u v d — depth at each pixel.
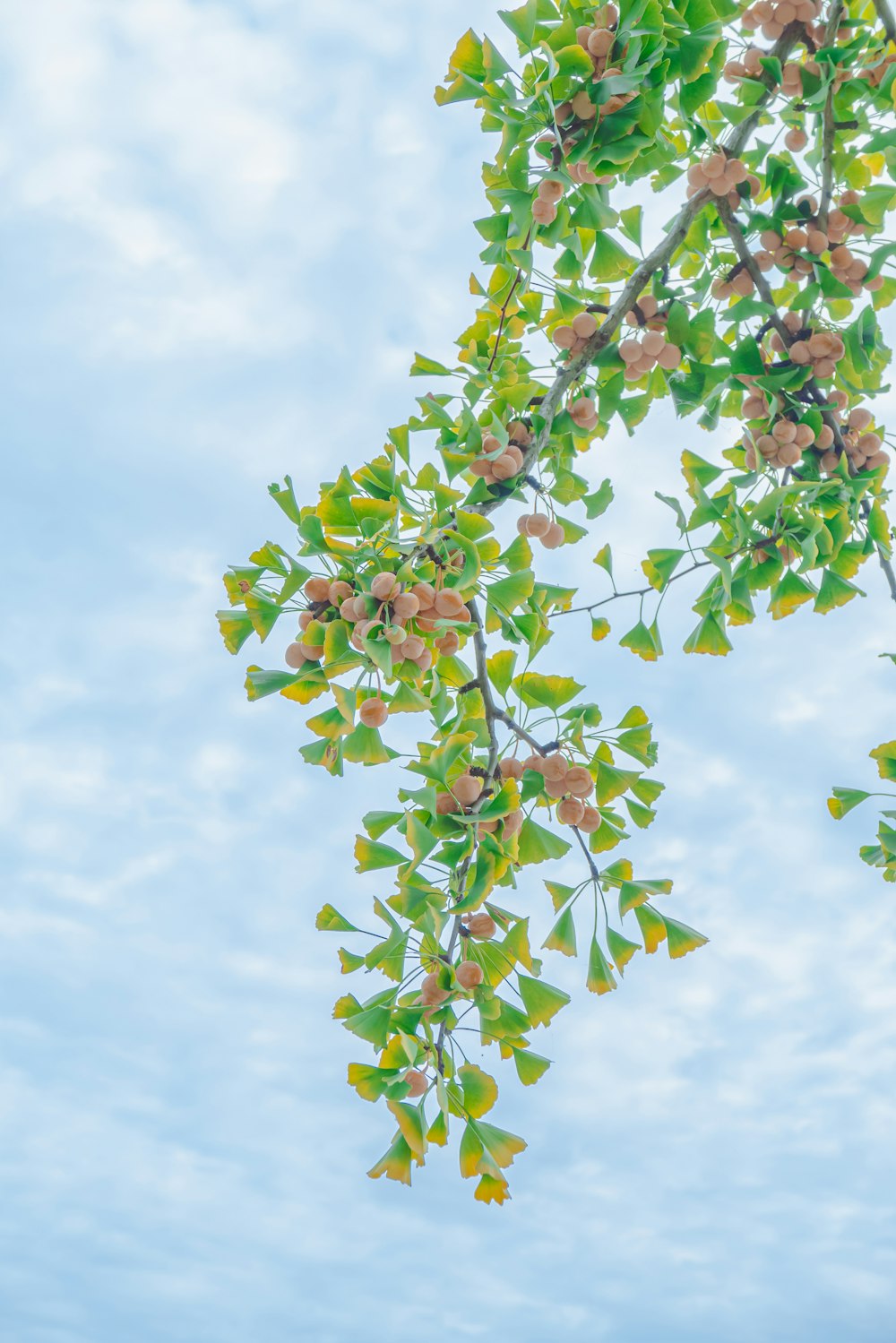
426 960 2.49
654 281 3.33
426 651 2.37
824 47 3.28
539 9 2.77
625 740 2.78
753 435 3.46
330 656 2.28
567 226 3.01
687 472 3.28
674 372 3.43
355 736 2.45
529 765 2.74
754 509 3.17
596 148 2.80
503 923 2.69
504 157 2.85
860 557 3.56
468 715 3.11
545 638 3.00
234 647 2.62
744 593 3.31
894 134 3.09
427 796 2.40
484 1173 2.28
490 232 3.17
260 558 2.58
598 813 2.74
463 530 2.41
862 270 3.40
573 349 3.19
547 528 3.16
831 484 3.22
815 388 3.45
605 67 2.71
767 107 3.29
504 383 3.16
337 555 2.40
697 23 2.80
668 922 2.66
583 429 3.22
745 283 3.54
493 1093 2.39
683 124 3.49
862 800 3.20
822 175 3.43
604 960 2.70
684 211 3.27
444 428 2.82
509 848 2.52
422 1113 2.26
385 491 2.52
